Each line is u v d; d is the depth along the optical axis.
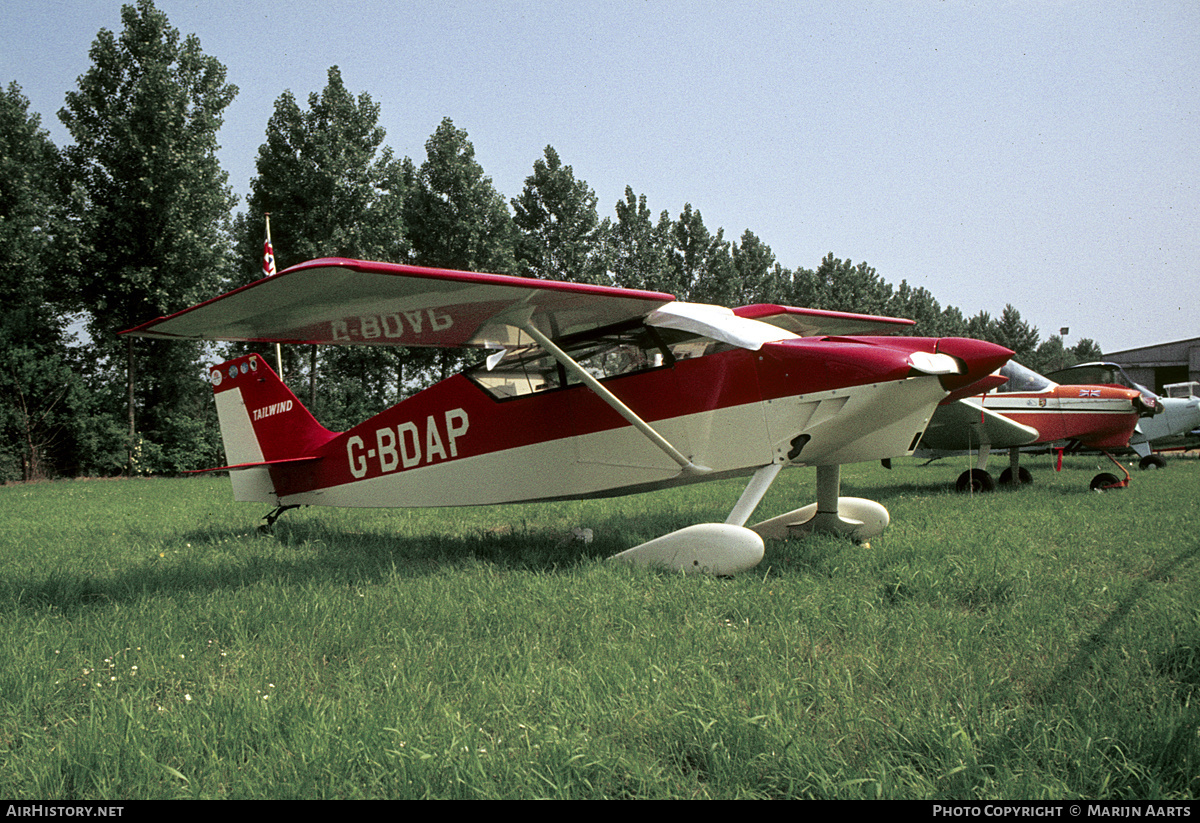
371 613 3.23
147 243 22.45
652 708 2.11
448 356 30.42
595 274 32.16
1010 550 4.69
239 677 2.46
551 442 5.16
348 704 2.19
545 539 5.67
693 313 4.72
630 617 3.15
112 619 3.25
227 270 24.33
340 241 24.77
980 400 10.78
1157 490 9.11
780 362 4.50
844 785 1.62
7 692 2.36
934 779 1.74
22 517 8.46
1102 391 10.36
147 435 24.27
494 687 2.30
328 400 27.94
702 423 4.68
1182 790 1.68
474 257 28.66
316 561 4.77
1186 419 14.36
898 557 4.38
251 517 7.82
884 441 4.62
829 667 2.42
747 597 3.40
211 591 3.86
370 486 6.06
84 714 2.24
